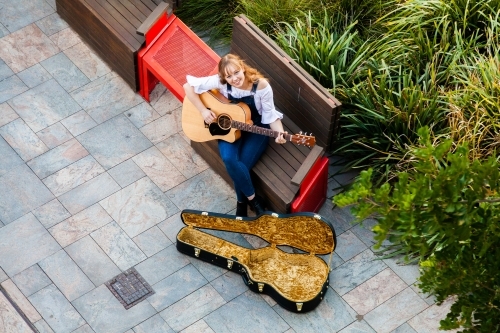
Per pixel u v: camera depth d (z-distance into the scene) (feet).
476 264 11.60
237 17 20.53
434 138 19.77
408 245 11.10
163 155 21.75
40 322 18.80
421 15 21.83
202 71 21.43
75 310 18.98
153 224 20.47
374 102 20.58
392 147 20.63
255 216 19.65
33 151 21.76
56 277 19.51
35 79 23.24
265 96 18.42
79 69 23.45
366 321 18.80
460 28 21.91
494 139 19.51
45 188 21.04
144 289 19.31
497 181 10.48
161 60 21.68
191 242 19.79
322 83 21.38
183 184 21.21
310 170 19.02
